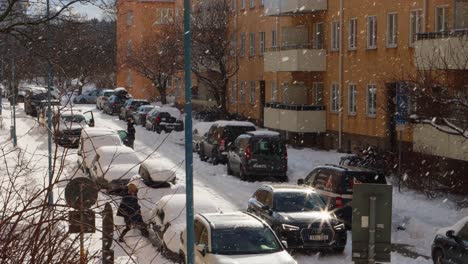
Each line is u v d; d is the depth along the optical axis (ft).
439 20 89.20
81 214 19.34
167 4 223.92
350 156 87.30
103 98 206.59
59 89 25.07
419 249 52.80
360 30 108.88
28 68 64.03
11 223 18.02
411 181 74.74
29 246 17.65
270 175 87.35
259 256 40.81
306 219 51.19
